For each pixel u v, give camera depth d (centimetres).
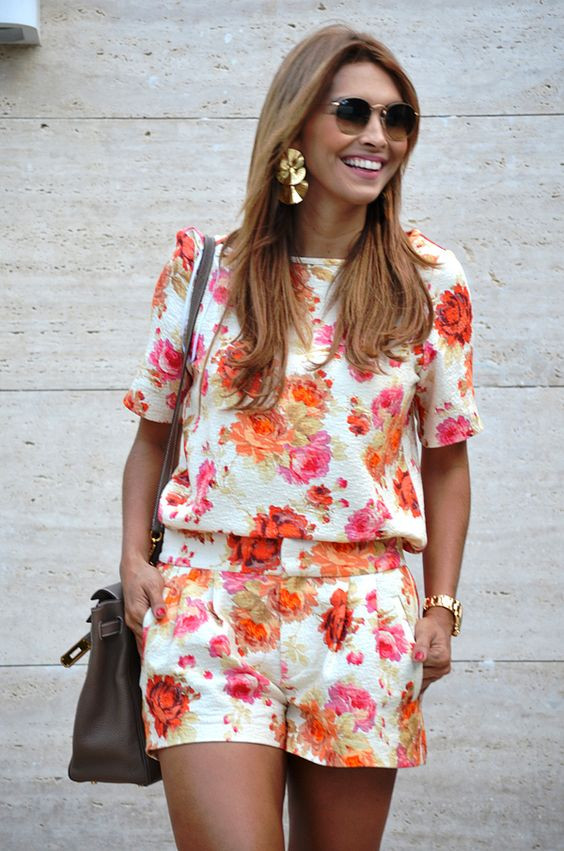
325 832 362
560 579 573
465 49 581
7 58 578
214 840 330
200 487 348
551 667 571
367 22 580
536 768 571
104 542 574
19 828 571
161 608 353
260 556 344
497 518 574
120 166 578
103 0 579
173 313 364
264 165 356
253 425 343
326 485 340
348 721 342
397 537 356
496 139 579
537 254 577
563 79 579
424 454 387
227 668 342
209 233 577
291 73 358
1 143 577
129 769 373
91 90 579
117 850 573
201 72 579
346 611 342
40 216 577
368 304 350
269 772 340
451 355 363
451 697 571
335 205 358
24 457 575
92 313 577
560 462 575
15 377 575
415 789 571
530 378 576
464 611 573
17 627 573
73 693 573
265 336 341
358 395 343
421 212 579
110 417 575
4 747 572
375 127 351
